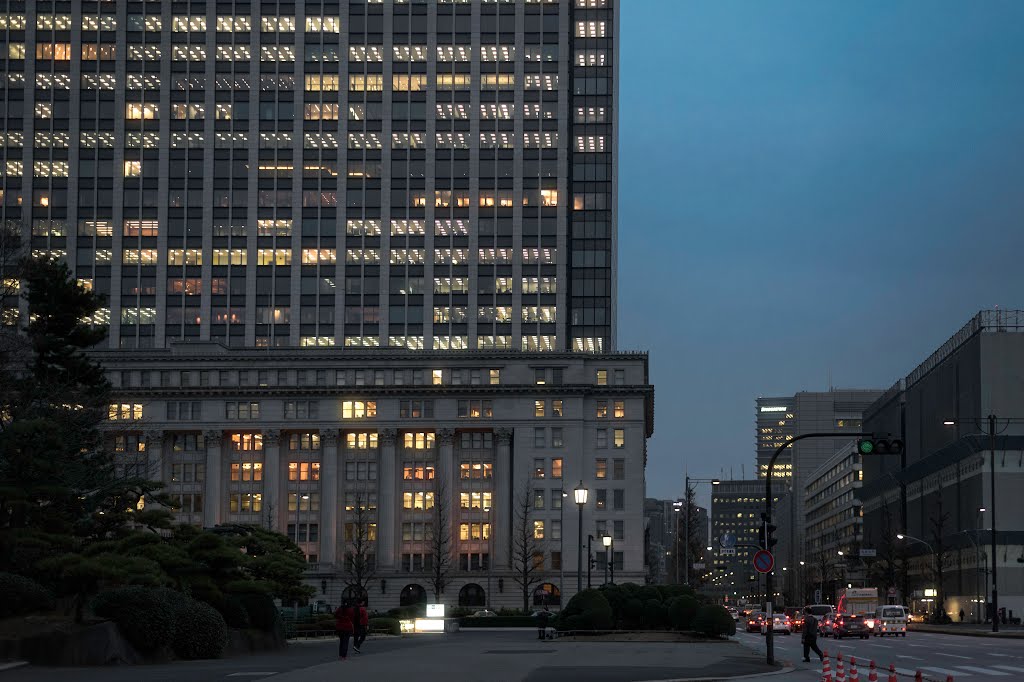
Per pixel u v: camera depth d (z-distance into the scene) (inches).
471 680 1310.3
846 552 7770.7
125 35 6412.4
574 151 6422.2
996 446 5068.9
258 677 1344.7
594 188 6382.9
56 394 2374.5
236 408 5753.0
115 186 6289.4
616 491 5703.7
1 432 2010.3
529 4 6466.5
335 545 5664.4
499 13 6461.6
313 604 5226.4
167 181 6294.3
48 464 1900.8
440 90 6397.6
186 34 6427.2
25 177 6284.5
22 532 1875.0
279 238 6259.8
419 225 6279.5
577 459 5684.1
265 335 6181.1
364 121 6373.0
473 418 5738.2
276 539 2748.5
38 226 6254.9
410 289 6220.5
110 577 1619.1
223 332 6181.1
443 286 6220.5
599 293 6284.5
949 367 5600.4
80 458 2326.5
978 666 1782.7
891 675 991.0
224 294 6210.6
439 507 5433.1
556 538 5649.6
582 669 1535.4
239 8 6446.9
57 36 6397.6
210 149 6333.7
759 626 3946.9
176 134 6343.5
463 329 6176.2
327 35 6437.0
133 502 2225.6
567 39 6437.0
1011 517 5024.6
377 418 5743.1
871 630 3496.6
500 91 6387.8
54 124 6333.7
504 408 5743.1
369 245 6264.8
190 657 1747.0
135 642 1644.9
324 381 5802.2
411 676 1376.7
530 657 1839.3
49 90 6363.2
